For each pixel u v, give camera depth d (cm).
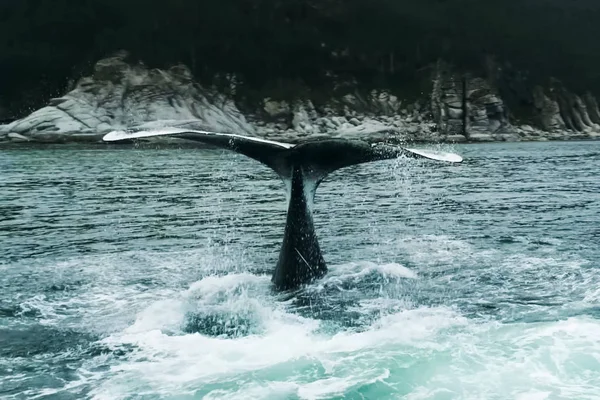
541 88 11062
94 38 8969
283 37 10438
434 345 851
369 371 774
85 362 825
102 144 7094
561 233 1738
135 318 998
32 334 934
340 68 10412
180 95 8462
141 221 2042
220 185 3241
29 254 1522
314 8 11025
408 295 1088
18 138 7069
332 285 1126
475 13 11925
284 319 958
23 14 9162
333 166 1075
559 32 12419
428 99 10031
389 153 1034
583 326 910
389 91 10175
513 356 811
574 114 11038
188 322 960
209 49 9662
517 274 1241
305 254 1105
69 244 1650
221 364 804
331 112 9681
